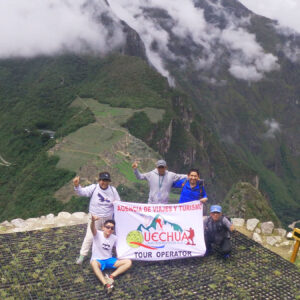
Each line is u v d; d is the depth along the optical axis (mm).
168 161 105000
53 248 7047
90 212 6887
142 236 6898
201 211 7164
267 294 5922
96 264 6207
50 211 57781
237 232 8086
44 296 5562
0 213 67500
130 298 5633
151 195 7586
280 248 8625
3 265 6406
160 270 6488
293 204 199000
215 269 6559
